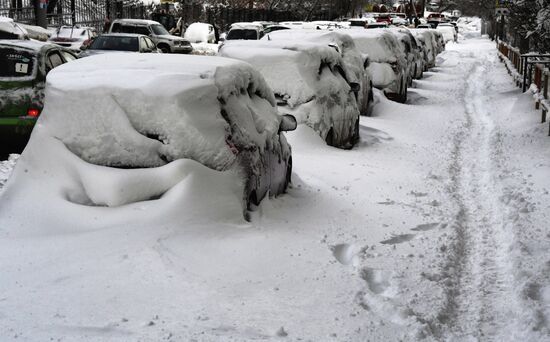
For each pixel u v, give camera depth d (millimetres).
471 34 90000
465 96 22188
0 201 6637
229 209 6746
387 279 5934
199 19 56750
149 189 6625
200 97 6895
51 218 6488
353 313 5129
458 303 5598
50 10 39906
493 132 14695
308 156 11023
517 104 18234
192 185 6609
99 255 5859
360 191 9078
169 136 6719
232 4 64562
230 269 5805
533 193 9000
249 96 7848
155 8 51969
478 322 5227
